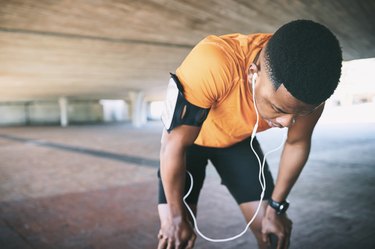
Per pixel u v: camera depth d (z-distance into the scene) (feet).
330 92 2.57
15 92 43.34
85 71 28.50
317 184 11.48
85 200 10.30
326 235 7.22
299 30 2.48
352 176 12.35
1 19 14.03
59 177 13.88
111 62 25.08
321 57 2.41
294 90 2.50
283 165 4.27
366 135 25.12
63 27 15.71
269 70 2.66
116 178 13.43
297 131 3.89
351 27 21.94
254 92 3.07
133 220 8.43
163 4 13.80
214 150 4.98
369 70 64.75
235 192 5.04
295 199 9.87
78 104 72.13
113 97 58.70
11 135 39.14
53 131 44.06
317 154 17.57
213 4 14.42
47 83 35.14
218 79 3.13
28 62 23.32
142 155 19.51
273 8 16.03
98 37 17.80
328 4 16.84
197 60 3.13
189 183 4.97
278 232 4.47
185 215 3.62
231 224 8.15
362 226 7.63
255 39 3.58
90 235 7.51
